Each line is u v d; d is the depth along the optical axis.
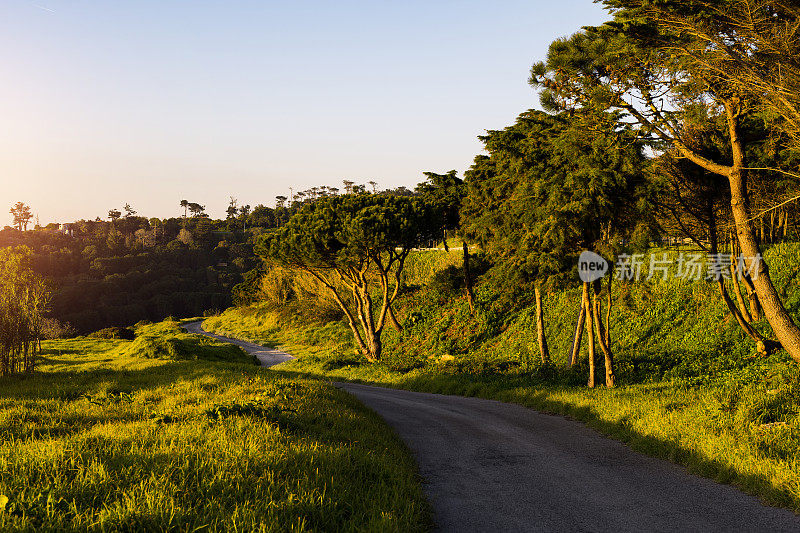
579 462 10.63
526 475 9.79
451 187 43.59
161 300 147.38
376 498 7.12
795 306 24.30
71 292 137.75
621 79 16.03
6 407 13.78
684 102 16.25
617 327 31.36
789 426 10.06
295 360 47.56
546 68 16.52
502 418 16.67
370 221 35.22
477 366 30.42
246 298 101.88
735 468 8.78
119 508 5.52
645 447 11.12
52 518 5.27
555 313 37.84
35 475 6.65
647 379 21.73
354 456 8.94
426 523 7.08
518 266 22.78
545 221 19.52
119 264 167.38
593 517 7.38
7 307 26.05
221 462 7.48
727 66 13.96
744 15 13.20
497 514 7.59
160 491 6.06
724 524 6.92
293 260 39.47
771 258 28.45
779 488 7.71
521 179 24.94
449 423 15.92
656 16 13.81
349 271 40.88
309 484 6.95
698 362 22.45
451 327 43.75
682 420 11.92
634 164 18.31
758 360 19.92
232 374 22.47
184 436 9.16
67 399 16.48
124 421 11.82
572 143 19.00
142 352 40.41
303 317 77.50
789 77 13.24
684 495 8.17
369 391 26.41
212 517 5.59
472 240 40.22
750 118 17.17
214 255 192.62
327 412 13.27
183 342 44.28
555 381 23.89
